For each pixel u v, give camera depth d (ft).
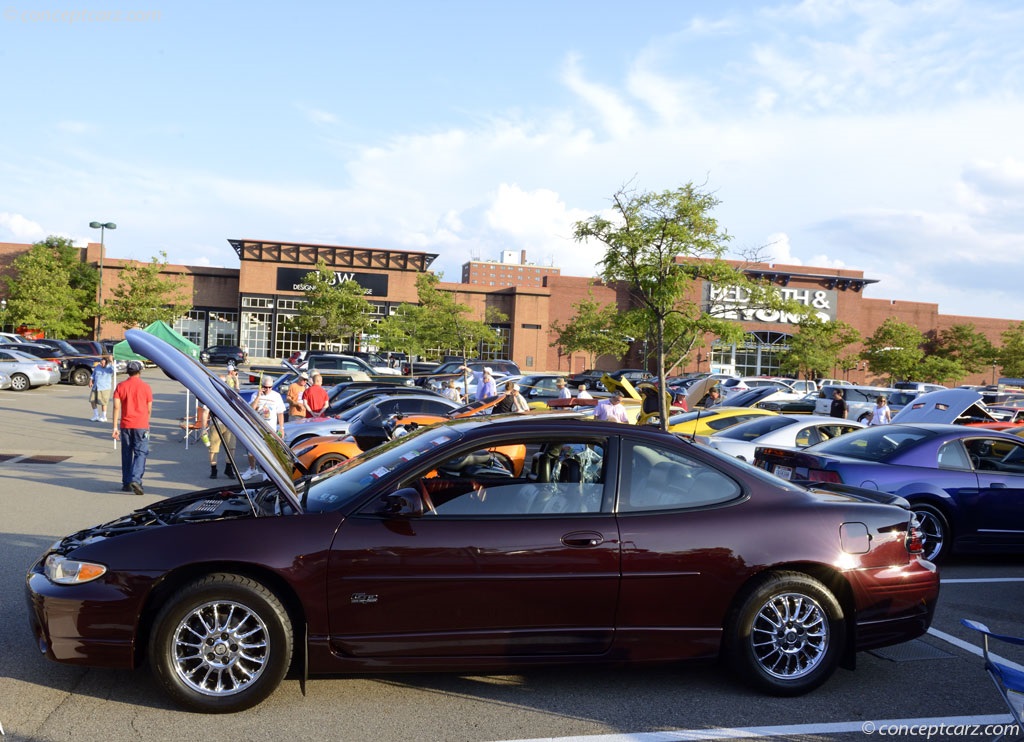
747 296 46.91
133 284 150.10
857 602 14.51
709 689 14.75
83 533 14.42
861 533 14.70
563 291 189.67
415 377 84.58
